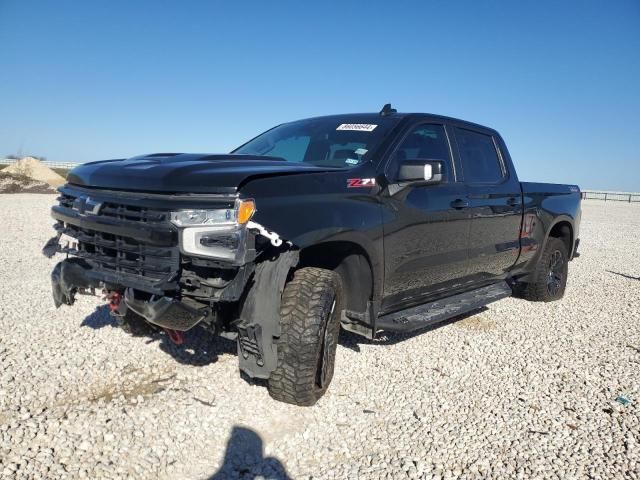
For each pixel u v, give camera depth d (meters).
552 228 6.57
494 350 4.76
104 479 2.57
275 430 3.14
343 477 2.72
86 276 3.28
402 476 2.75
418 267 4.25
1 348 4.10
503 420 3.42
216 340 4.47
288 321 3.18
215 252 2.79
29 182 29.27
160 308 2.82
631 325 5.81
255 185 2.94
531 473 2.84
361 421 3.31
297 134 4.72
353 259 3.75
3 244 9.46
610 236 15.71
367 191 3.71
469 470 2.84
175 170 3.05
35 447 2.77
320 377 3.38
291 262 3.06
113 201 3.13
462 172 4.94
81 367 3.82
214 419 3.20
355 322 3.88
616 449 3.12
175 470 2.70
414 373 4.12
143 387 3.55
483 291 5.38
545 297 6.64
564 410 3.61
